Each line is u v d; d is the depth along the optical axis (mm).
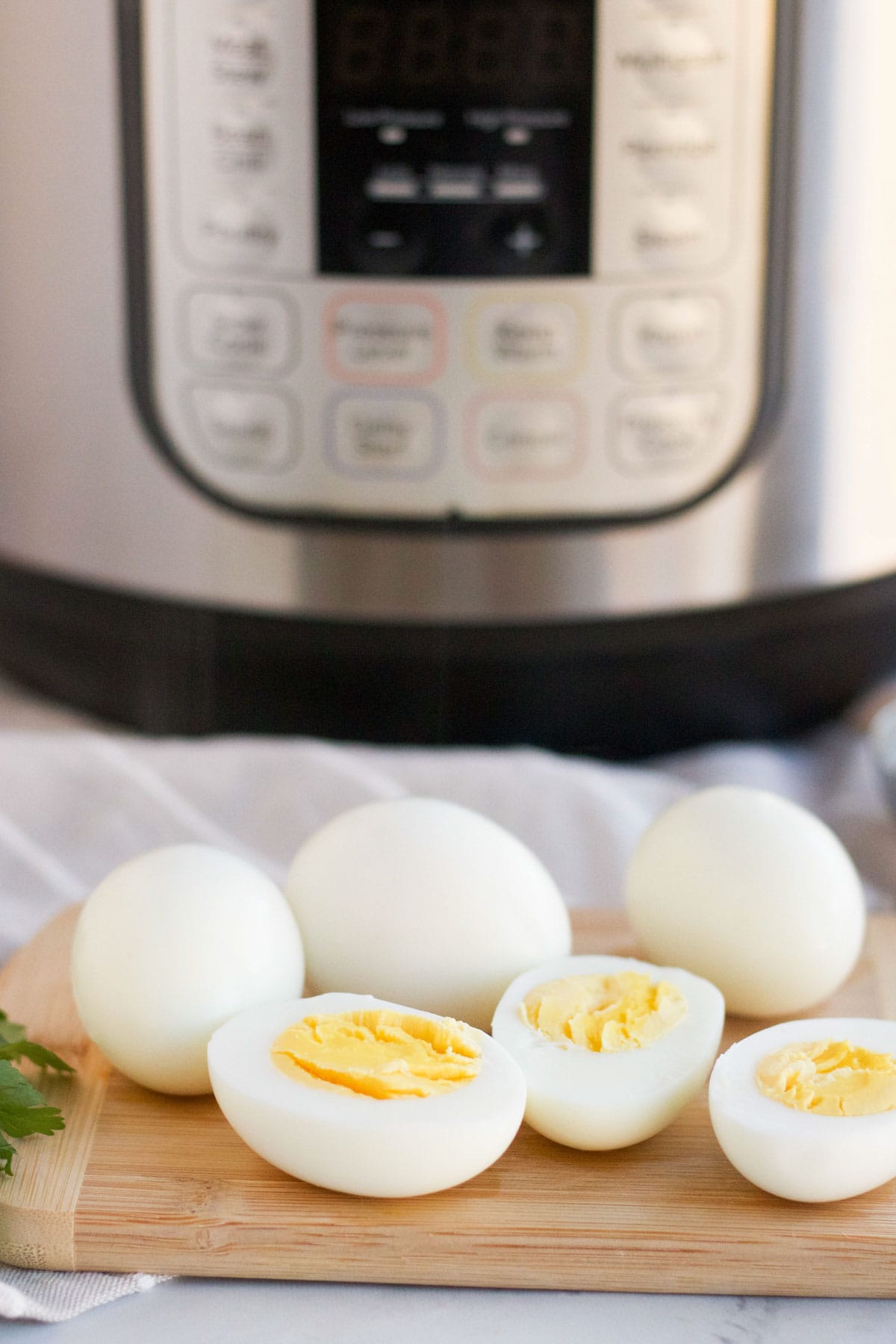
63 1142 541
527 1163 537
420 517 685
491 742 711
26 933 636
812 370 688
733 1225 521
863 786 715
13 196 686
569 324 668
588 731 714
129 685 722
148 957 544
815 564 706
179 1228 520
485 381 672
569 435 679
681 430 682
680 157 659
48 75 669
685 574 696
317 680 705
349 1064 531
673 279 668
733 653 709
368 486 683
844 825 694
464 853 568
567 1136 534
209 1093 555
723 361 679
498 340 669
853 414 695
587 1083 534
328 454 681
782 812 584
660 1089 532
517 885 567
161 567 700
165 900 550
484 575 689
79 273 683
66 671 733
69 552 711
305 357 672
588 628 697
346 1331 511
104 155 669
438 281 664
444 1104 522
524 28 646
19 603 729
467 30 646
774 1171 520
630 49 649
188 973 544
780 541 700
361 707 707
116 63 660
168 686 716
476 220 660
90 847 678
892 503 711
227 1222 520
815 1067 538
